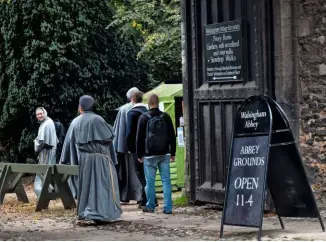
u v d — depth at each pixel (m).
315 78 11.54
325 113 11.49
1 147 23.72
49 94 22.44
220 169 12.41
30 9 21.89
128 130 13.14
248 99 9.35
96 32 23.02
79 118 11.52
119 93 23.83
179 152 17.28
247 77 11.88
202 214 12.10
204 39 12.70
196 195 13.02
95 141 11.41
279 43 11.51
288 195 9.56
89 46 22.86
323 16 11.58
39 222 12.02
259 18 11.62
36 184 16.08
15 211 13.96
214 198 12.48
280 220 9.79
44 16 21.95
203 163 12.87
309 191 9.41
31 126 22.83
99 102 23.12
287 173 9.50
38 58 22.09
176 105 18.97
